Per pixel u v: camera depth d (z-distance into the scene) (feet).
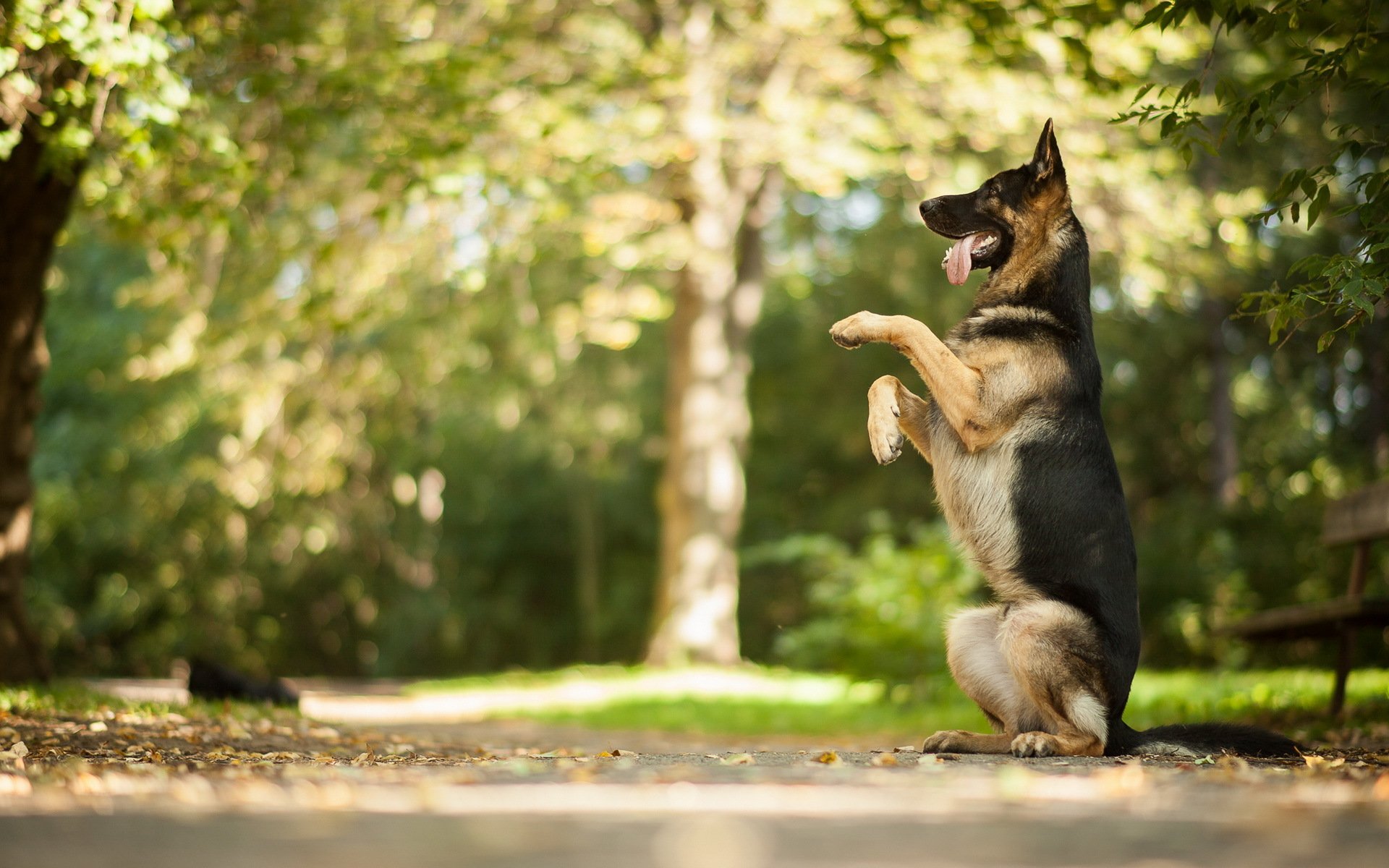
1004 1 33.04
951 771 12.59
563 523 108.17
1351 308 17.76
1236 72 47.96
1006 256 18.48
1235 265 56.24
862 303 87.25
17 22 23.84
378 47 37.99
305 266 54.19
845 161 51.96
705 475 64.69
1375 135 19.24
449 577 109.81
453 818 8.79
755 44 53.62
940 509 17.98
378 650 107.96
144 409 75.10
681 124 51.80
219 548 92.02
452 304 60.08
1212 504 63.87
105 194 33.60
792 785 11.00
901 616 42.70
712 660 63.98
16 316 31.07
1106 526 16.52
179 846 7.50
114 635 94.07
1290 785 11.35
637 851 7.38
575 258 61.87
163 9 24.63
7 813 8.96
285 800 9.87
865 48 34.32
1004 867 6.92
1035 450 16.69
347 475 97.91
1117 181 51.55
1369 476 61.00
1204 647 58.13
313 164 46.65
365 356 66.95
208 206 34.50
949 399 16.96
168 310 60.34
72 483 81.92
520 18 49.29
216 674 32.27
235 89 34.63
